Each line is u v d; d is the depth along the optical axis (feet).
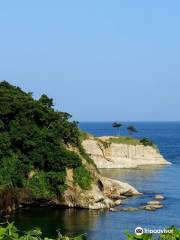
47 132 320.09
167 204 320.91
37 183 306.14
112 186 346.95
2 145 302.66
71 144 338.13
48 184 308.81
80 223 261.65
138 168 614.34
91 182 317.83
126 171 575.38
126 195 356.38
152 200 336.08
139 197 350.64
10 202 291.17
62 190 307.37
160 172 561.02
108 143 639.76
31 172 309.42
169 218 273.13
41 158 310.65
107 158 626.64
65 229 247.91
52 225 257.55
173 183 447.01
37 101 336.29
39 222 264.52
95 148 610.24
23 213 288.92
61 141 330.95
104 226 253.03
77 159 318.04
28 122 320.91
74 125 343.67
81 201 306.35
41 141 314.55
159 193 374.43
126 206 312.91
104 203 309.63
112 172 562.25
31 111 323.57
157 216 279.08
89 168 335.26
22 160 308.60
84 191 310.04
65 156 314.76
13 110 318.04
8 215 282.15
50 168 313.94
